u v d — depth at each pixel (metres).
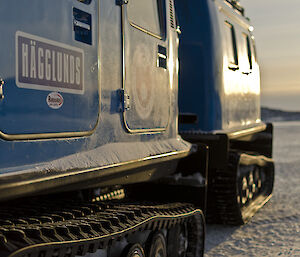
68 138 2.40
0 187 1.88
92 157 2.58
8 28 1.97
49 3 2.24
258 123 8.29
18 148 2.03
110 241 2.64
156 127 3.58
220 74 6.06
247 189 7.41
